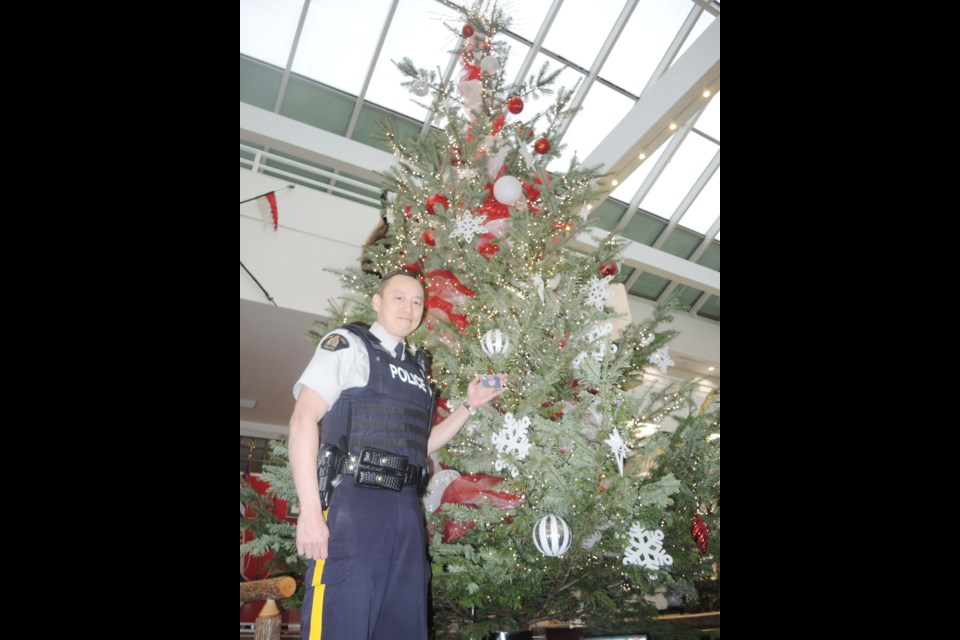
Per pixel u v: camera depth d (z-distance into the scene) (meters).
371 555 1.65
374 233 4.25
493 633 2.00
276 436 10.66
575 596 2.35
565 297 2.40
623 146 8.06
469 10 3.49
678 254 11.48
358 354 1.83
